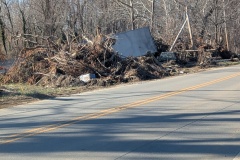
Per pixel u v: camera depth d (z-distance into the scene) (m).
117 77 22.41
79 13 52.91
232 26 55.84
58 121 10.44
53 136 8.70
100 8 55.19
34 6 52.88
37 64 23.36
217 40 46.75
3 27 46.56
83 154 7.22
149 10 47.72
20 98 16.00
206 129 8.91
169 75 25.27
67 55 23.77
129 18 50.84
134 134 8.61
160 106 12.33
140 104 12.88
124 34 30.25
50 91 18.39
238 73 23.77
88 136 8.59
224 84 18.05
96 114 11.27
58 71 22.69
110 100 14.38
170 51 33.28
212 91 15.62
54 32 50.31
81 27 51.94
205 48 37.84
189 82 19.78
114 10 51.66
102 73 23.20
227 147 7.43
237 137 8.16
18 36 31.33
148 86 19.06
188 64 32.16
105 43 25.00
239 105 12.07
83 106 13.12
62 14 51.47
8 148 7.82
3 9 57.69
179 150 7.30
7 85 21.20
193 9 46.41
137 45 30.33
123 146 7.67
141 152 7.23
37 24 52.81
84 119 10.56
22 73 23.17
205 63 32.12
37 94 16.94
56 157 7.10
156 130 8.94
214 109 11.48
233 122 9.62
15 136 8.81
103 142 8.02
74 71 22.95
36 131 9.26
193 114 10.77
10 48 35.75
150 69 24.73
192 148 7.40
